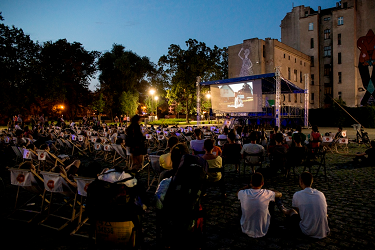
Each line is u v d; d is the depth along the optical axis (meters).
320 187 6.30
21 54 38.69
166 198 2.60
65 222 4.36
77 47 46.09
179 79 36.62
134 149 5.74
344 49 43.16
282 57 38.88
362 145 14.32
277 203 4.04
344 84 43.16
